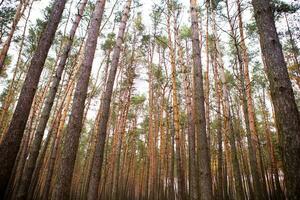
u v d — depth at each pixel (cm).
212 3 1103
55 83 805
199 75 619
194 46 657
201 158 539
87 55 569
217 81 1392
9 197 1135
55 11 577
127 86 1680
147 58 1858
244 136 1995
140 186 2670
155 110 1984
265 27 380
